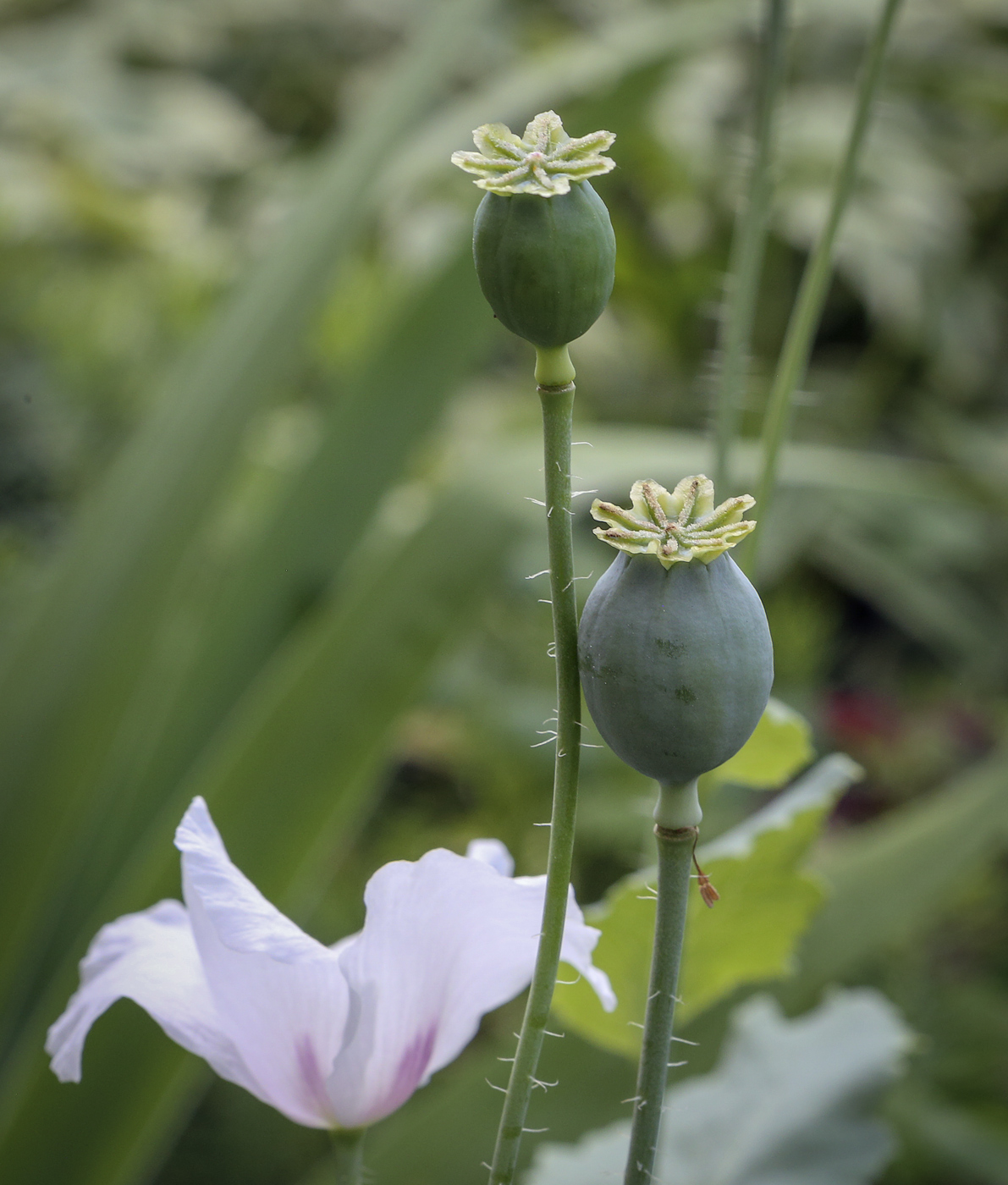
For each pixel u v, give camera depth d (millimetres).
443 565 1286
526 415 2133
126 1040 1119
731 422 681
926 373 2756
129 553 1409
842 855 1223
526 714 1823
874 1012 876
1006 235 2955
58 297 1977
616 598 487
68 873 1338
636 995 714
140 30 2824
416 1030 544
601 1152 827
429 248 2059
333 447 1487
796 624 2127
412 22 2879
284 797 1244
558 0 2727
